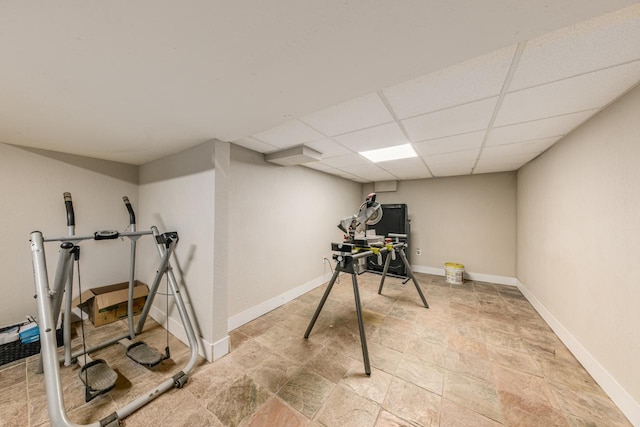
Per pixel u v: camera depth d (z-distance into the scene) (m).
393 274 4.40
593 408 1.41
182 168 2.16
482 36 0.81
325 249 3.97
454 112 1.67
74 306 2.37
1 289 2.03
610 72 1.19
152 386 1.59
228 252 2.15
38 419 1.34
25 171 2.11
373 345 2.09
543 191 2.67
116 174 2.64
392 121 1.82
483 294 3.39
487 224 4.03
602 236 1.62
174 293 1.85
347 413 1.38
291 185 3.20
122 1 0.65
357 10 0.70
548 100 1.49
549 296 2.48
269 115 1.46
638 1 0.65
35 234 1.34
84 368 1.55
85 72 0.99
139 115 1.43
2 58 0.87
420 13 0.71
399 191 4.82
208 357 1.87
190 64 0.95
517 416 1.36
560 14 0.71
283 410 1.40
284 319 2.61
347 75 1.05
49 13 0.68
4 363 1.79
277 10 0.70
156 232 1.91
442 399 1.49
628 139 1.39
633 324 1.34
